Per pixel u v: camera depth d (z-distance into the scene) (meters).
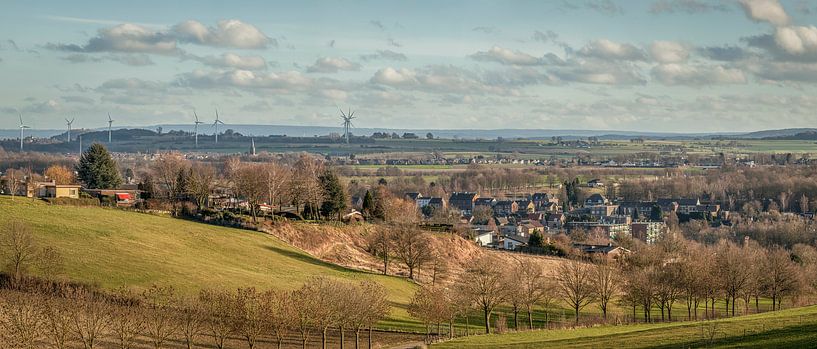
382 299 142.25
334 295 130.62
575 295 177.62
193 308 118.81
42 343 108.19
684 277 177.38
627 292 180.38
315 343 136.75
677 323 152.88
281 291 150.88
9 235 142.12
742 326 123.12
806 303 195.88
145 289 138.38
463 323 174.50
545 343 129.62
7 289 127.25
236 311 118.31
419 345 132.50
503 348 126.81
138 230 188.12
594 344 121.94
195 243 189.75
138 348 115.31
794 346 96.00
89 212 198.75
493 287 160.50
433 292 157.12
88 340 108.25
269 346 129.38
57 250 153.50
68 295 118.19
